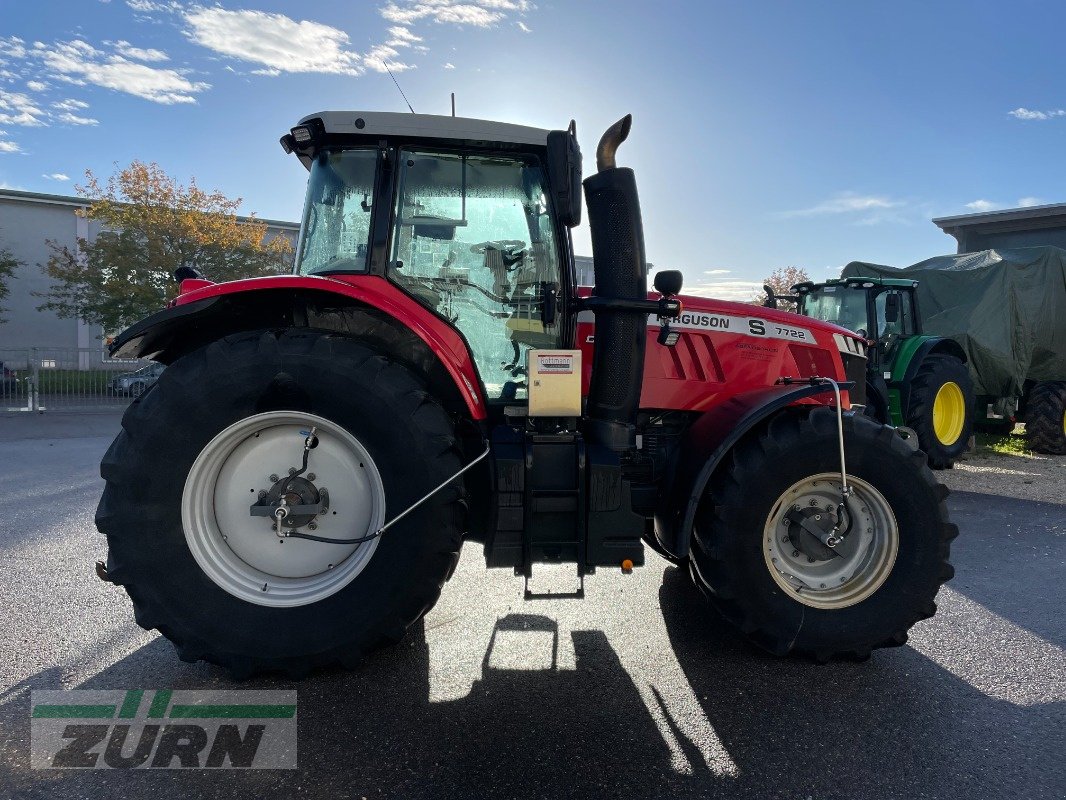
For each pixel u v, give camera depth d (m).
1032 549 4.53
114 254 18.89
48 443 9.52
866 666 2.82
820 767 2.11
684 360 3.38
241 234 19.92
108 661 2.77
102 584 3.65
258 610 2.55
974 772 2.09
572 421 2.89
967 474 7.45
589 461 2.71
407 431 2.55
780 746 2.22
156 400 2.53
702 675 2.72
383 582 2.55
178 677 2.64
